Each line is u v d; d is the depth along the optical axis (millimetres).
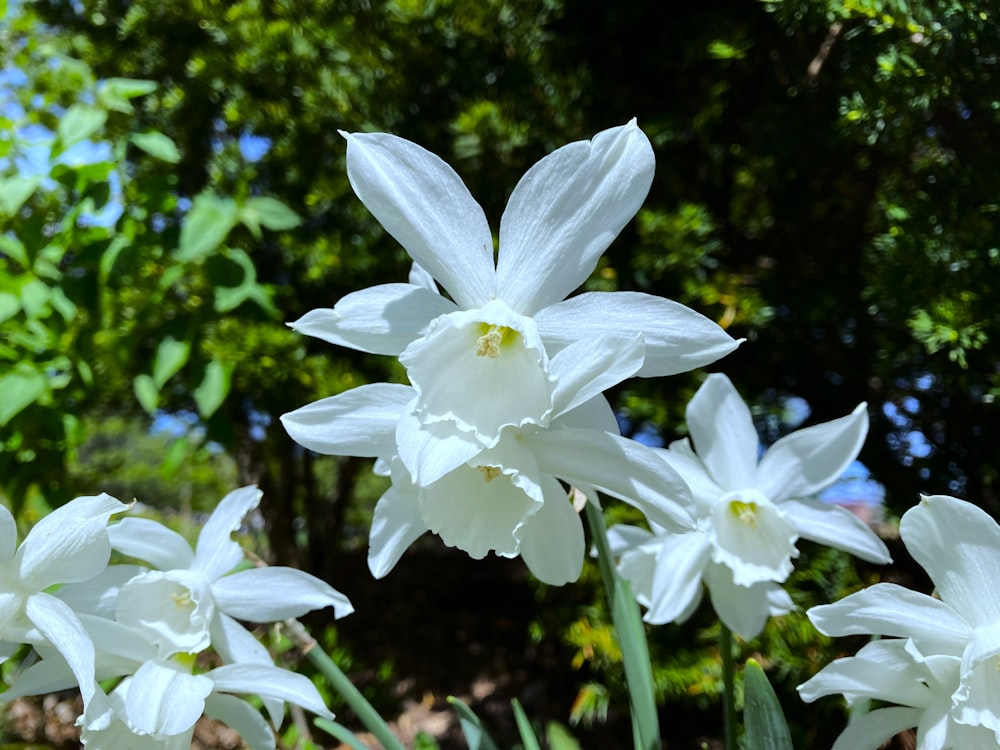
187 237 309
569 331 123
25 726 331
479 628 512
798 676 280
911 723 132
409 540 136
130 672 142
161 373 329
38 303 298
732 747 169
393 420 124
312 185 419
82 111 314
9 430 318
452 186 124
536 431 121
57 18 530
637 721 161
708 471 183
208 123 510
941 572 125
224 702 144
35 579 126
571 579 130
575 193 123
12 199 299
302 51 412
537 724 384
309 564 558
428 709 407
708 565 182
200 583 151
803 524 177
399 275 404
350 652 437
